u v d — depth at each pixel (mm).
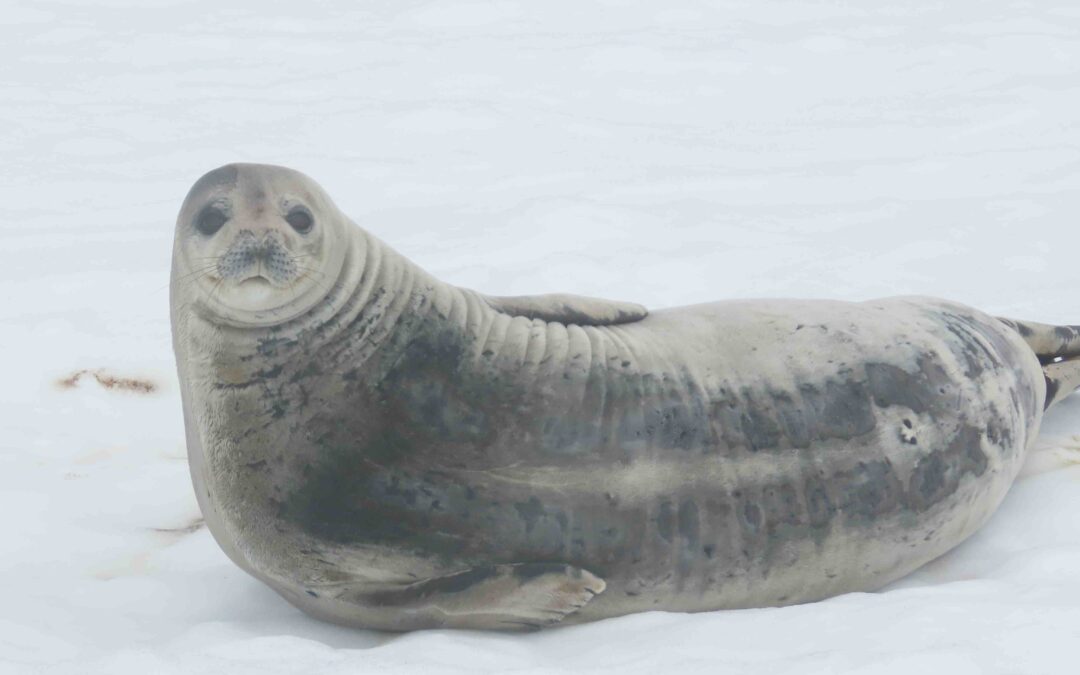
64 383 25375
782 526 16891
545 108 43594
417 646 15039
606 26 54781
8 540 19922
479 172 37250
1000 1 56688
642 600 16734
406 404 16422
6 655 15078
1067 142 38344
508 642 15547
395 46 51531
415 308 17031
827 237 31312
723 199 34688
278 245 16078
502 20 56062
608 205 33094
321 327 16531
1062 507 19016
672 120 43062
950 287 28172
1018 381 19391
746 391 17281
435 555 16125
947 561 18516
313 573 16375
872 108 43375
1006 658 13352
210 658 14633
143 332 27094
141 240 32219
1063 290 27562
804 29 53156
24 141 40688
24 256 31250
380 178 36812
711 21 55406
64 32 54781
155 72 48812
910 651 13562
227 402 16484
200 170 37969
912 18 54688
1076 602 14711
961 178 35781
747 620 15539
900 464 17453
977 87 44688
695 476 16719
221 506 16531
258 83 47094
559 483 16344
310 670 14117
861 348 18000
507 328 17359
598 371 17000
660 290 28453
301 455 16266
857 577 17516
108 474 22312
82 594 18266
